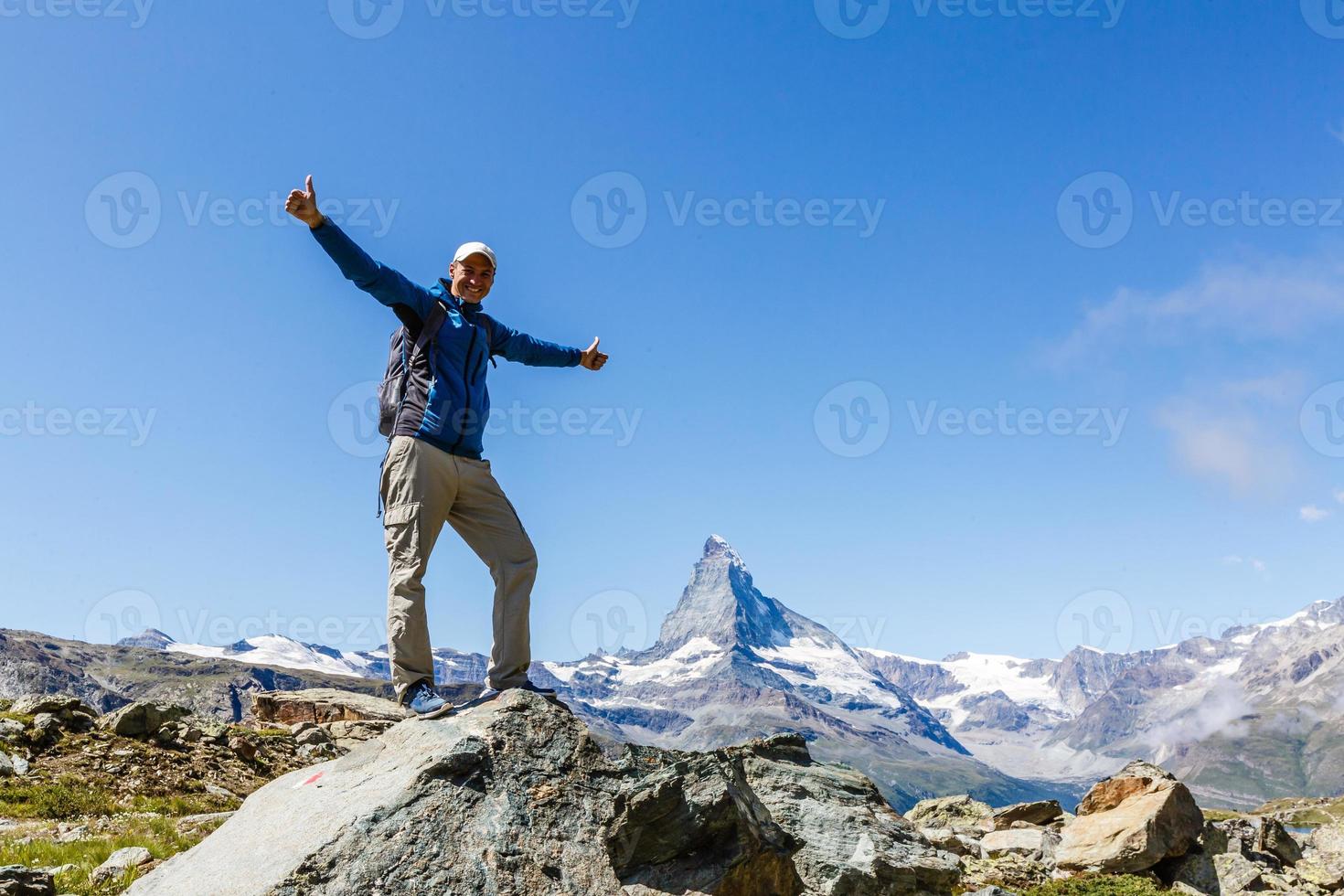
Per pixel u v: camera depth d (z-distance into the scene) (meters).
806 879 10.77
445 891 7.31
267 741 27.06
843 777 13.10
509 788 8.16
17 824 16.89
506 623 9.45
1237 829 23.34
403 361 9.48
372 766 8.56
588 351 10.88
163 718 25.17
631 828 8.48
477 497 9.55
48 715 23.36
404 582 9.07
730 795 9.08
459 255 9.84
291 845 7.58
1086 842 21.11
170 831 15.94
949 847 22.00
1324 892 20.81
